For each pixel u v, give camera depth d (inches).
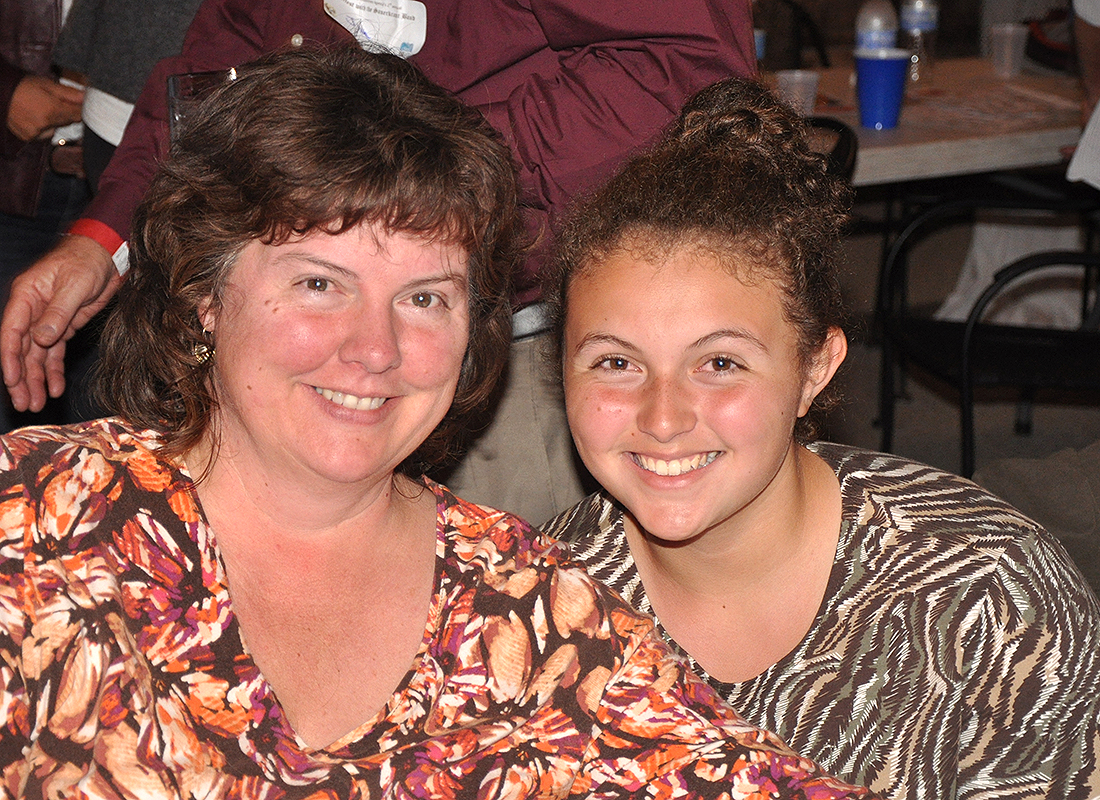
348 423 47.0
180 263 46.7
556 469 81.4
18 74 101.0
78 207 109.7
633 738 49.8
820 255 55.7
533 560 51.4
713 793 48.4
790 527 58.6
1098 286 152.9
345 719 48.5
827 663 58.9
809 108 137.9
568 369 56.9
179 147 47.3
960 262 232.1
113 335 51.7
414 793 47.7
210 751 45.6
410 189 44.4
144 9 92.6
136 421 50.0
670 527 55.3
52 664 43.1
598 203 56.6
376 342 45.5
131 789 43.8
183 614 46.2
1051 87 157.6
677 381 53.4
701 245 52.7
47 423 106.3
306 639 48.9
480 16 72.2
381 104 45.8
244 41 82.0
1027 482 75.1
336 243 45.1
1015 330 130.3
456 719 49.3
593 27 70.6
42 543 44.6
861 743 59.1
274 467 48.0
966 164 128.3
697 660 61.2
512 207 49.1
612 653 50.8
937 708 58.1
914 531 58.4
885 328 135.1
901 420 174.9
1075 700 57.1
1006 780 58.6
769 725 59.9
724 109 58.4
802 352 55.2
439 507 52.4
